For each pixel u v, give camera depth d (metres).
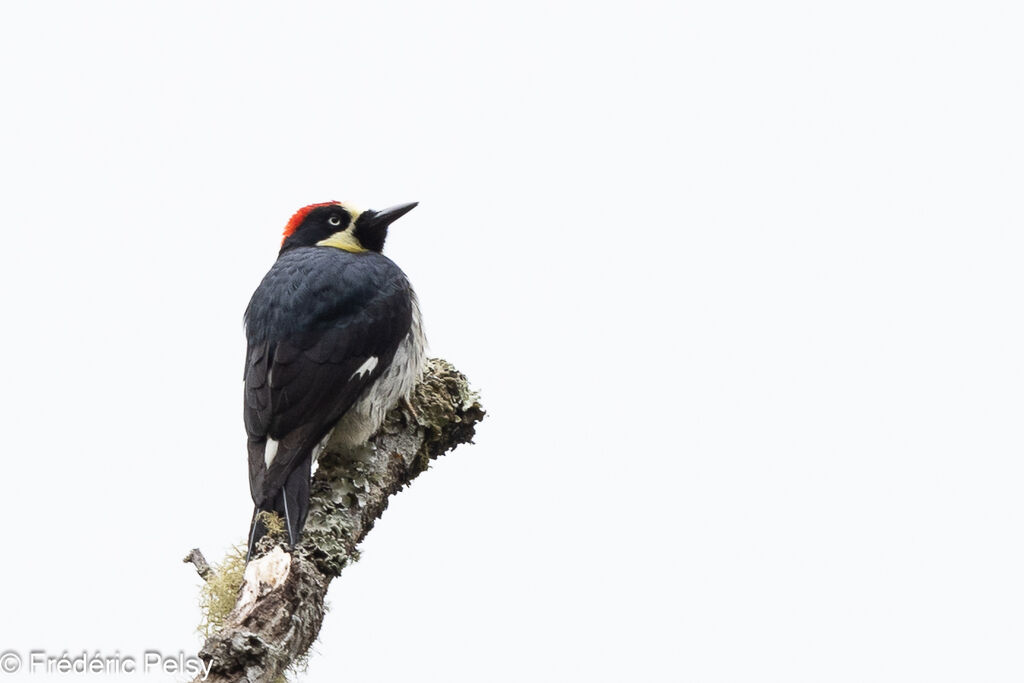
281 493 10.71
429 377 12.80
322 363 12.07
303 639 8.87
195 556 9.64
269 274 12.98
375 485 11.54
